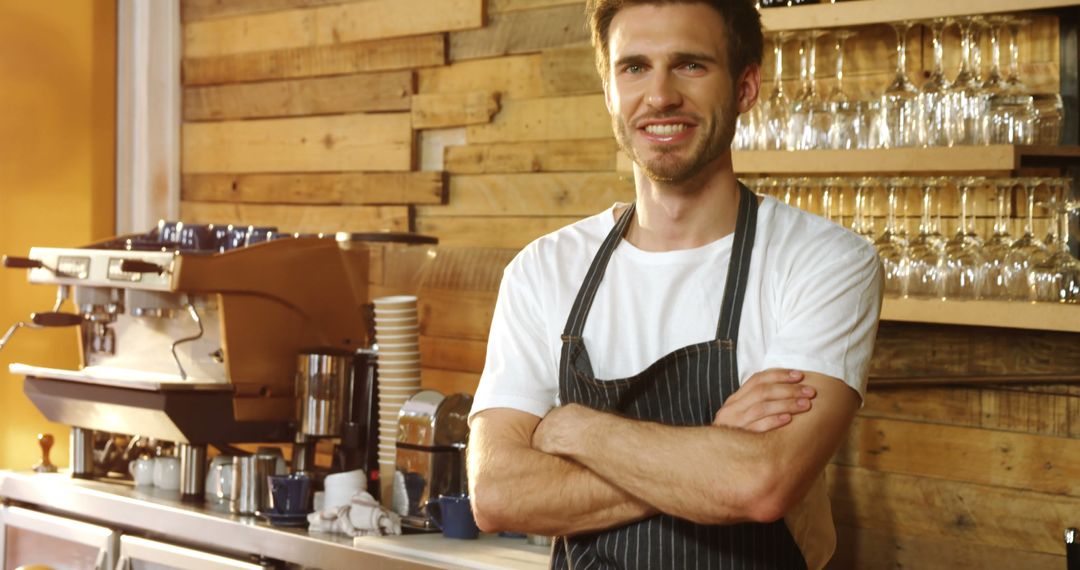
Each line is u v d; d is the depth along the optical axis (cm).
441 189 386
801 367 190
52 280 359
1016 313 256
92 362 376
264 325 339
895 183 272
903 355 298
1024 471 280
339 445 335
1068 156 264
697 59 192
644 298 204
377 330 321
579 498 196
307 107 426
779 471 183
